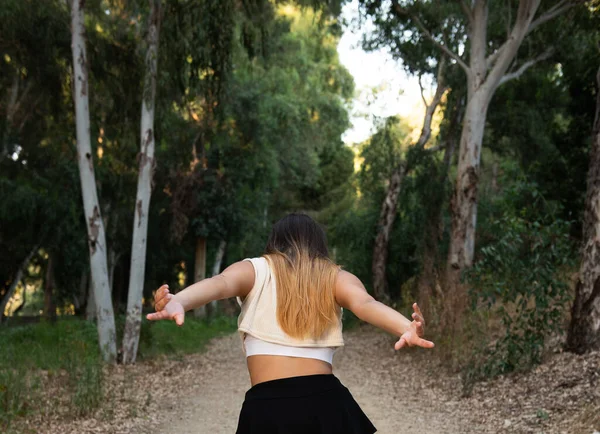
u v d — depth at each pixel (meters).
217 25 15.87
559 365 10.45
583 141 19.80
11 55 19.30
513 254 11.63
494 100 24.89
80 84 14.77
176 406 9.98
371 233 30.17
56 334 16.03
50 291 30.28
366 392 11.50
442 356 13.65
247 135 28.98
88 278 32.84
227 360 17.41
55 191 24.55
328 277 2.83
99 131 23.44
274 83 29.97
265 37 17.53
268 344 2.74
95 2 18.98
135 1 16.39
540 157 24.84
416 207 27.14
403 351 16.84
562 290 11.12
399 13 18.67
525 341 11.07
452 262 18.36
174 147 29.06
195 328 25.62
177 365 15.51
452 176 30.47
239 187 30.48
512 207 16.77
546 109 24.89
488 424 8.29
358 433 2.65
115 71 18.78
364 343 21.56
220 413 9.42
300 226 2.98
